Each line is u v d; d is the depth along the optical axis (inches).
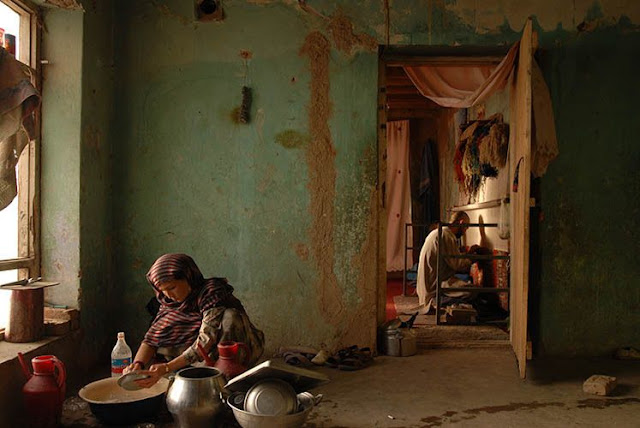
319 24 183.0
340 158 183.5
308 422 125.3
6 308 142.5
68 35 159.3
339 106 183.5
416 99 373.1
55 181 158.4
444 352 187.2
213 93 183.6
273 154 183.5
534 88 165.0
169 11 183.3
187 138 183.6
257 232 183.5
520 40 169.3
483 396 143.0
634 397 142.4
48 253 158.1
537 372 164.6
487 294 250.1
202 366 115.2
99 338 171.8
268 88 183.5
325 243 183.5
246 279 183.3
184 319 128.3
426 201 402.6
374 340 183.0
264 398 101.5
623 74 183.5
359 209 183.6
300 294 183.2
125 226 182.9
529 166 154.8
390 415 129.7
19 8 151.2
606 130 183.3
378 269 192.4
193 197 183.5
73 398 135.0
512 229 185.8
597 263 183.2
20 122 130.9
